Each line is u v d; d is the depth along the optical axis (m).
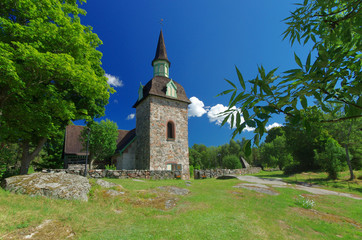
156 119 22.03
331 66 1.55
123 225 5.91
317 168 30.31
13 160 19.52
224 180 19.00
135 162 23.30
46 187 8.00
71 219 5.85
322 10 1.95
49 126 12.68
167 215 7.03
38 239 4.55
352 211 10.10
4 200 6.53
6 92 10.61
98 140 18.50
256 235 5.86
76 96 15.80
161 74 26.86
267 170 40.88
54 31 10.39
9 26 9.26
